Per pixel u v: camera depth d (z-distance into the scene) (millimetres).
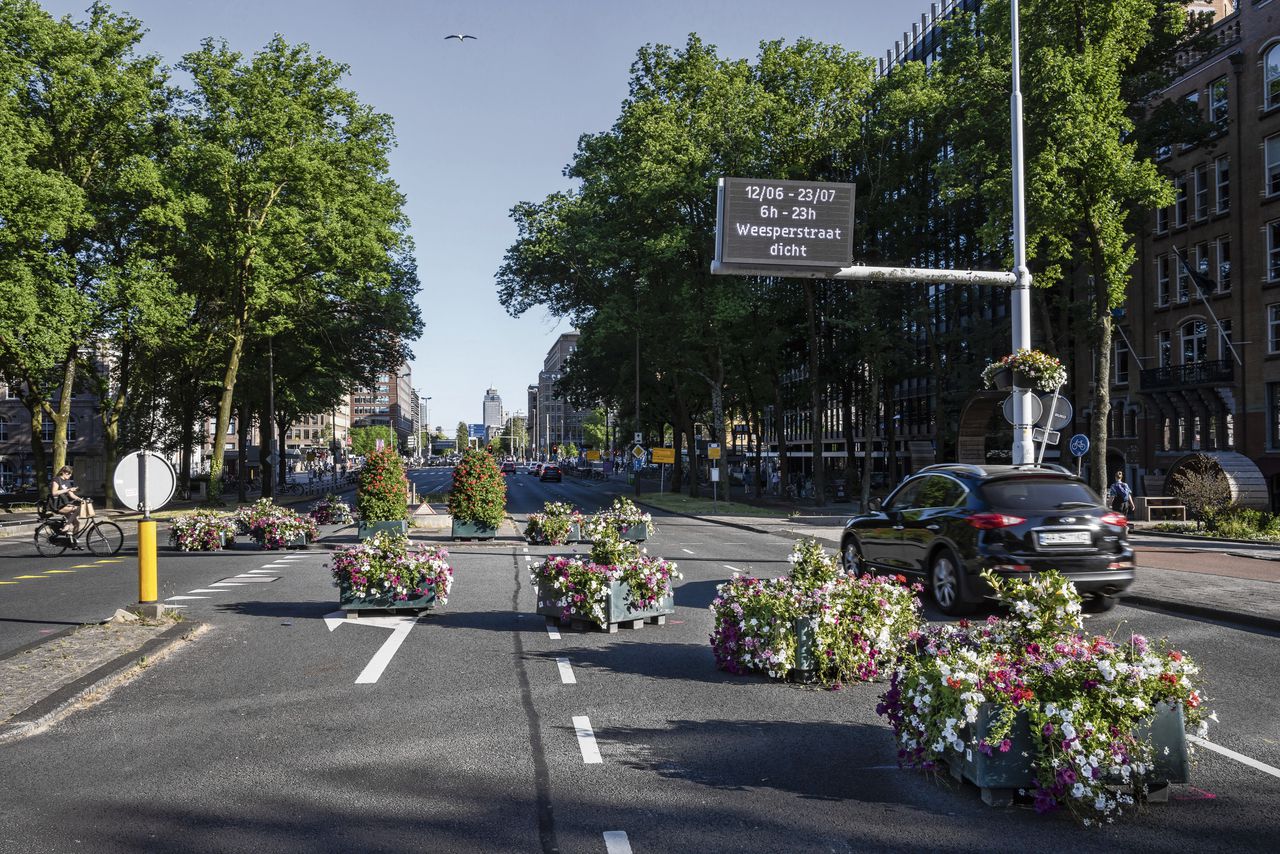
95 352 42688
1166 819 4562
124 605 12414
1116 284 24672
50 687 7191
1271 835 4336
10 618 11391
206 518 22016
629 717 6523
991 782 4676
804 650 7488
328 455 135875
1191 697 4816
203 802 4871
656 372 53781
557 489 72188
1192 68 40625
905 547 11836
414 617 11109
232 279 39312
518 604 12250
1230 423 38219
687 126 39812
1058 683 4723
